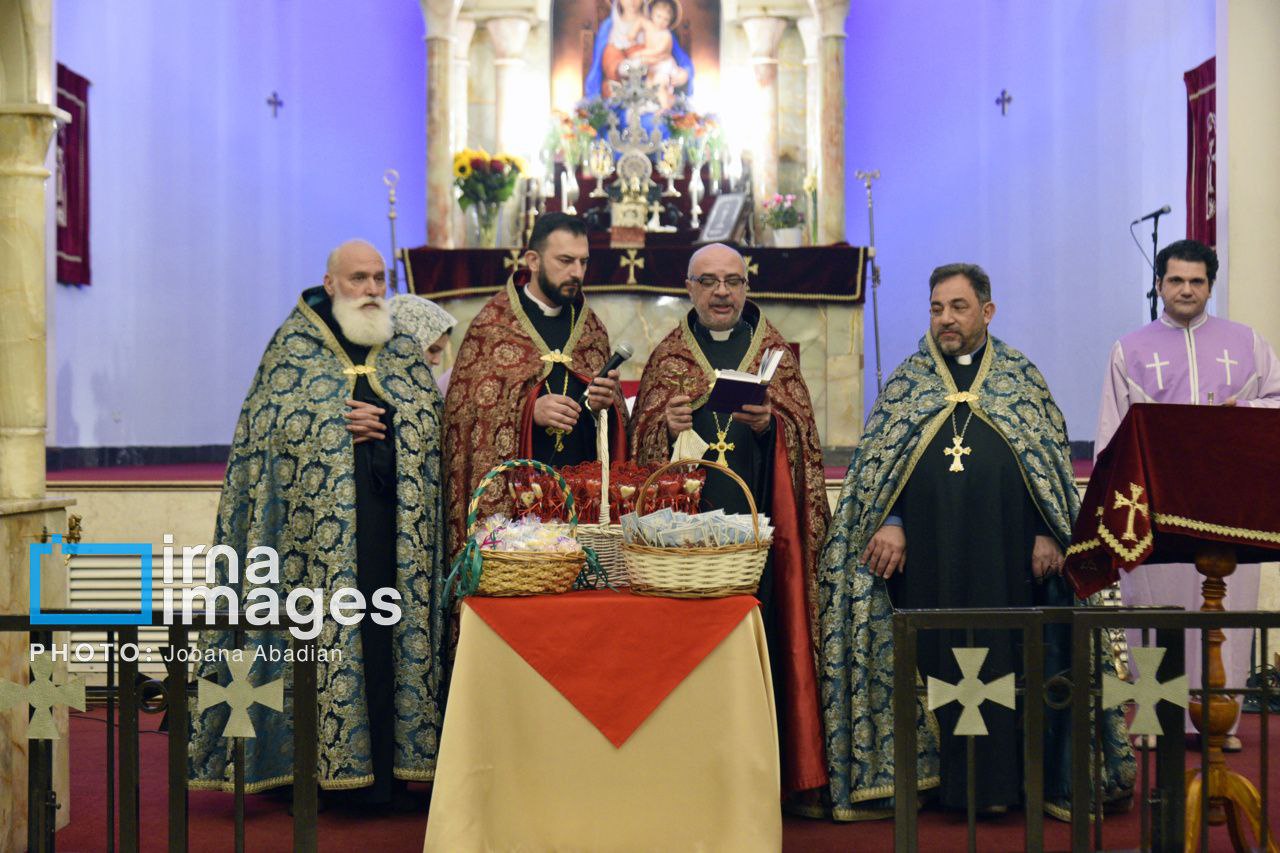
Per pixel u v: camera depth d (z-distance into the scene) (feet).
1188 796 12.03
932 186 42.32
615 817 11.80
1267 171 21.34
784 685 14.39
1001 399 14.66
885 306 43.29
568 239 15.02
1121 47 35.12
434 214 41.11
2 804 12.90
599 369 15.57
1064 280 37.42
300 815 11.18
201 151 38.27
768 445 14.65
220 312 39.22
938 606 14.37
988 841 13.56
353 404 14.83
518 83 44.21
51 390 32.27
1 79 14.01
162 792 15.74
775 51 43.50
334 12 43.09
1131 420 11.23
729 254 15.14
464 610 11.89
